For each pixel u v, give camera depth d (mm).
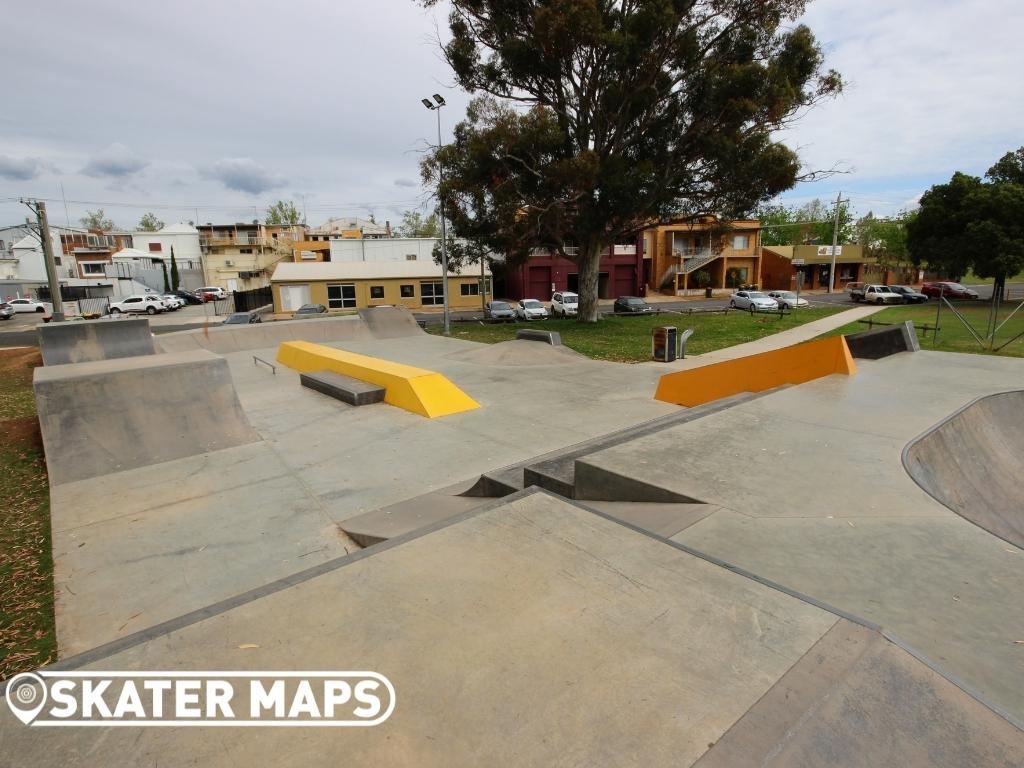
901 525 3357
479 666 1997
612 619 2252
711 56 20000
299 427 8164
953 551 3064
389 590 2518
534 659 2021
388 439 7527
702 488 3910
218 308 43531
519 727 1715
